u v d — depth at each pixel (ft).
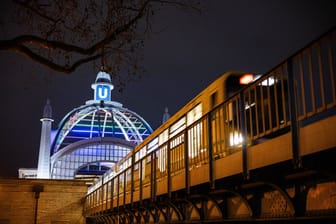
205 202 40.22
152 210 57.82
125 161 91.86
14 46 34.68
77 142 251.39
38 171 232.94
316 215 23.98
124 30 37.37
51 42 35.60
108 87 290.35
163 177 48.47
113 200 78.18
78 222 154.30
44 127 239.91
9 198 150.82
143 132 291.79
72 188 156.76
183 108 58.59
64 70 37.17
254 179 27.84
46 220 152.15
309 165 22.49
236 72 48.32
